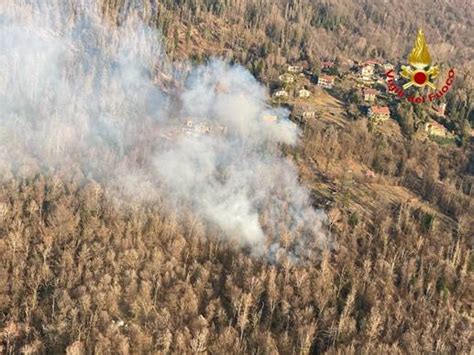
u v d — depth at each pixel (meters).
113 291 135.25
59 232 150.50
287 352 132.62
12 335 123.25
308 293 146.62
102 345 119.94
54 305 130.50
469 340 143.38
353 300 144.38
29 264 139.50
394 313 147.50
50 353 121.25
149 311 135.12
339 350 126.62
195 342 124.69
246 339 134.00
